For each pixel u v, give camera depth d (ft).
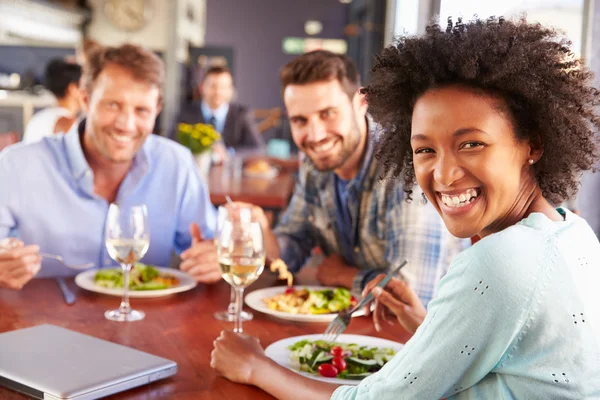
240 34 41.39
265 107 41.88
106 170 7.38
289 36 41.32
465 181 2.88
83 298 5.38
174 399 3.43
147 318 4.89
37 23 22.16
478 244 2.81
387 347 4.25
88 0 25.00
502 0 4.41
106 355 3.77
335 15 40.96
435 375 2.85
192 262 6.00
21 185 7.08
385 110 3.32
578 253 2.85
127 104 6.81
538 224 2.87
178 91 25.18
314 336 4.45
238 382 3.67
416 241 5.79
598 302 2.86
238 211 6.34
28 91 23.25
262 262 4.62
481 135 2.81
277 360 3.96
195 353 4.16
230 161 15.57
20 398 3.34
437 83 2.91
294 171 16.85
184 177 7.77
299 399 3.40
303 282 6.36
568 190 3.26
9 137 13.09
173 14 24.93
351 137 6.18
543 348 2.75
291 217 7.19
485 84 2.83
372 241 6.45
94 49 7.00
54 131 12.73
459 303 2.78
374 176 6.23
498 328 2.72
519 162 2.95
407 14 14.40
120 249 4.99
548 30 3.03
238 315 4.68
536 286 2.70
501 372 2.83
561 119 2.87
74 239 7.22
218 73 21.21
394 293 4.72
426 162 2.99
